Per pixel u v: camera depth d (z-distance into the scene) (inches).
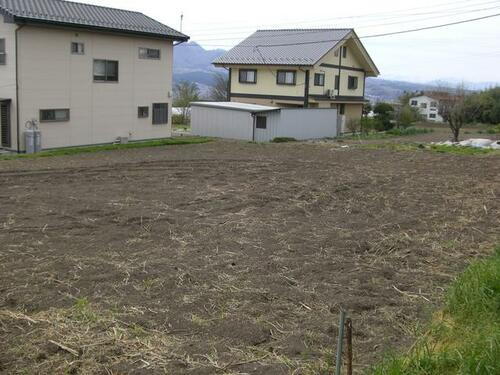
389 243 238.4
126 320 151.7
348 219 283.1
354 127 1112.2
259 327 149.6
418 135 1066.1
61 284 177.9
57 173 412.8
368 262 213.2
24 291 171.0
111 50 687.1
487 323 143.2
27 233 238.8
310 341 142.5
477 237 253.9
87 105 665.6
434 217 292.7
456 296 161.2
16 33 575.2
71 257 205.8
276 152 599.2
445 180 416.5
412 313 163.0
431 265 211.8
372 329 151.4
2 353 131.4
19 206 292.4
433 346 134.7
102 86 681.6
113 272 189.6
